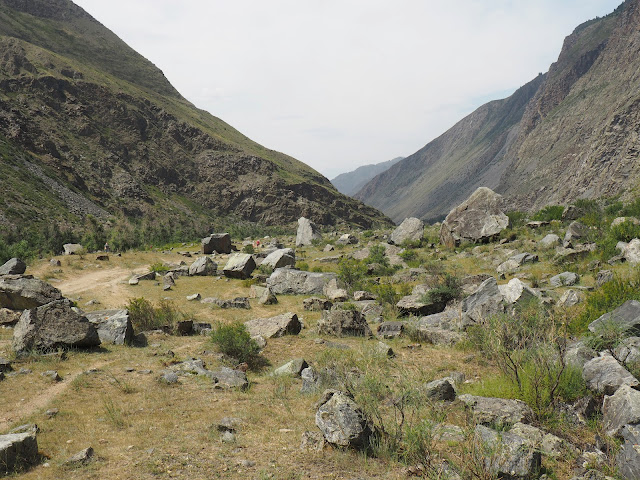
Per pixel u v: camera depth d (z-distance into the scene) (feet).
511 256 107.04
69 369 37.06
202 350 45.91
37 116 562.25
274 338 53.26
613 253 84.64
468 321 49.32
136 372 36.78
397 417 25.27
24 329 41.39
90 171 541.34
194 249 226.79
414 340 51.08
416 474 18.86
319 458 20.48
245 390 32.89
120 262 142.20
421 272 107.96
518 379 28.04
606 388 25.70
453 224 145.07
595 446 21.24
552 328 30.73
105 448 21.57
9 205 347.15
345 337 54.03
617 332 31.73
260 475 18.51
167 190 638.12
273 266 126.41
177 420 25.85
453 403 26.40
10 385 32.40
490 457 17.81
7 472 18.92
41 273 111.65
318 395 30.83
